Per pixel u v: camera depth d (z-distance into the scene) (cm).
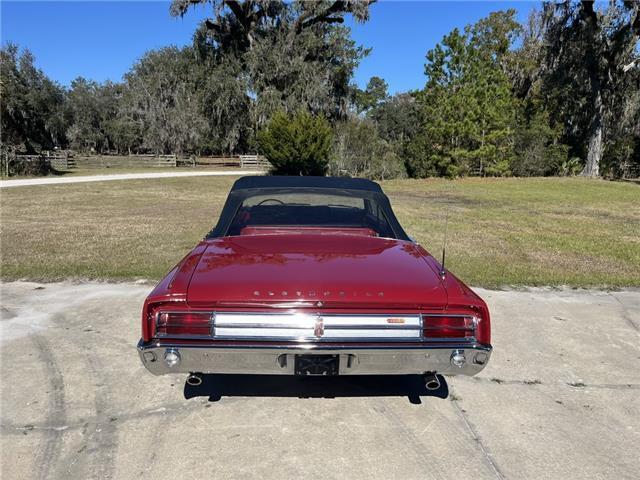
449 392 336
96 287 570
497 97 2795
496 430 290
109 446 268
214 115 4059
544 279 636
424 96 2808
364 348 251
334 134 2967
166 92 4894
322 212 386
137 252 752
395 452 266
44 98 3750
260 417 300
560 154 3120
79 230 961
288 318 252
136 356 385
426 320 256
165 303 253
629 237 1001
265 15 3822
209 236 360
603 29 2895
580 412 313
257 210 386
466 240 924
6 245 798
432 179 2794
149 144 4891
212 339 252
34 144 3844
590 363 389
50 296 535
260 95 3678
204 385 339
